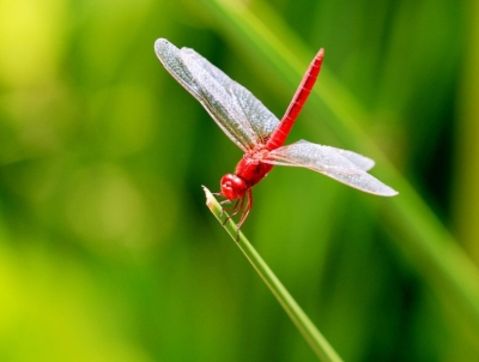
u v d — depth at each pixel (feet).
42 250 1.86
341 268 1.85
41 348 1.77
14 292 1.78
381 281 1.85
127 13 1.87
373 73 1.84
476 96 1.80
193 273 1.88
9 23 1.85
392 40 1.83
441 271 1.68
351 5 1.83
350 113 1.72
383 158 1.65
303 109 1.65
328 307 1.85
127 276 1.86
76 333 1.79
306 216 1.84
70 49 1.88
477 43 1.79
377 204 1.79
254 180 1.53
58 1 1.86
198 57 1.55
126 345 1.81
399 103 1.84
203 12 1.77
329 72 1.81
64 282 1.83
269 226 1.86
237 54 1.84
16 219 1.88
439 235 1.67
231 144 1.88
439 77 1.83
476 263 1.81
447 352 1.83
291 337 1.86
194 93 1.51
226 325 1.86
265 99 1.84
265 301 1.86
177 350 1.83
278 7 1.84
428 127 1.84
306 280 1.85
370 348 1.85
